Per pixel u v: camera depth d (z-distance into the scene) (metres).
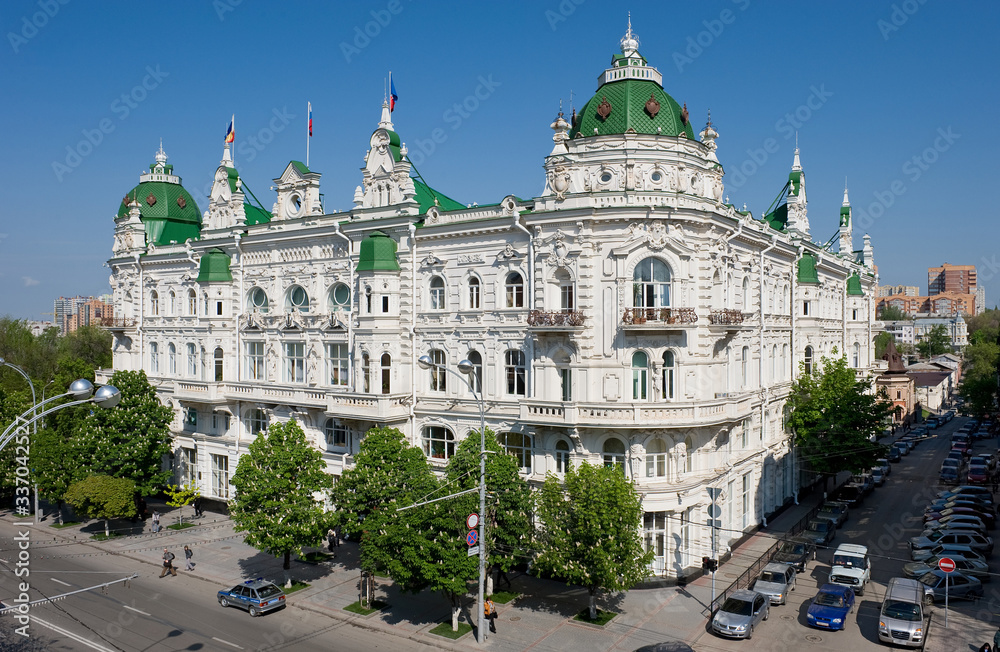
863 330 86.00
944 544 49.88
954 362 184.75
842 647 35.94
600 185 46.75
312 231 57.03
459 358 50.59
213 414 65.94
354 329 53.59
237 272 63.12
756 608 38.53
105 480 55.16
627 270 43.97
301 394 57.38
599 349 44.62
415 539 37.53
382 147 54.47
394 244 52.78
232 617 40.69
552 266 45.66
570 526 39.00
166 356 69.81
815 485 71.31
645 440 44.53
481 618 36.56
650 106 48.19
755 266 56.75
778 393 61.81
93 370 88.62
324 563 50.09
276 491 44.66
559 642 36.62
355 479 43.03
